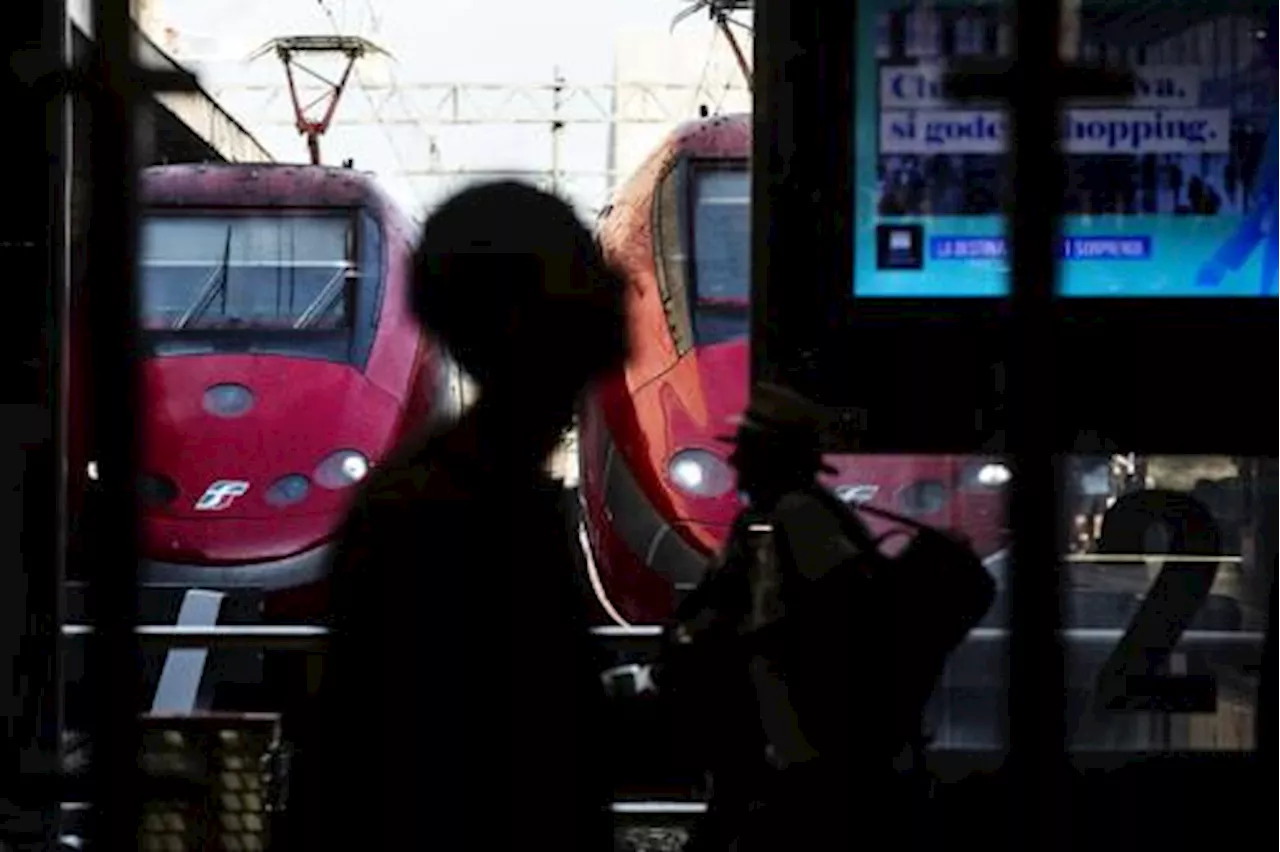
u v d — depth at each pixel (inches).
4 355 603.5
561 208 312.8
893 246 519.8
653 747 419.2
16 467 602.5
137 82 455.8
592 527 1027.3
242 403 1056.2
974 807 450.3
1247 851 520.7
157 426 1040.8
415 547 297.6
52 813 548.7
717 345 1024.2
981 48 514.9
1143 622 706.8
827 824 428.1
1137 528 737.0
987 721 566.9
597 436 1023.6
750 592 434.6
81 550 609.0
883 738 429.7
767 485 446.6
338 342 1106.7
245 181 1152.8
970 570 432.8
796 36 517.7
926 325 518.6
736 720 426.3
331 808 298.0
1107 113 526.3
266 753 529.0
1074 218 527.5
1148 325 526.6
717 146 1077.8
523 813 295.9
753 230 524.7
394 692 295.4
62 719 593.9
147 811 516.7
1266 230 526.6
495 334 306.0
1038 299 453.1
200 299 1111.0
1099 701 696.4
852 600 427.5
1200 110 526.6
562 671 299.0
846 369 521.3
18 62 575.8
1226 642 701.3
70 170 594.6
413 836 294.5
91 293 447.5
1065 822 452.4
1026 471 454.0
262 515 1024.2
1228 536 729.0
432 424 313.0
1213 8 526.3
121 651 436.5
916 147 518.9
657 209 1064.2
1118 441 525.3
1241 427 526.6
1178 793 523.8
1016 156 452.4
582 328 309.6
